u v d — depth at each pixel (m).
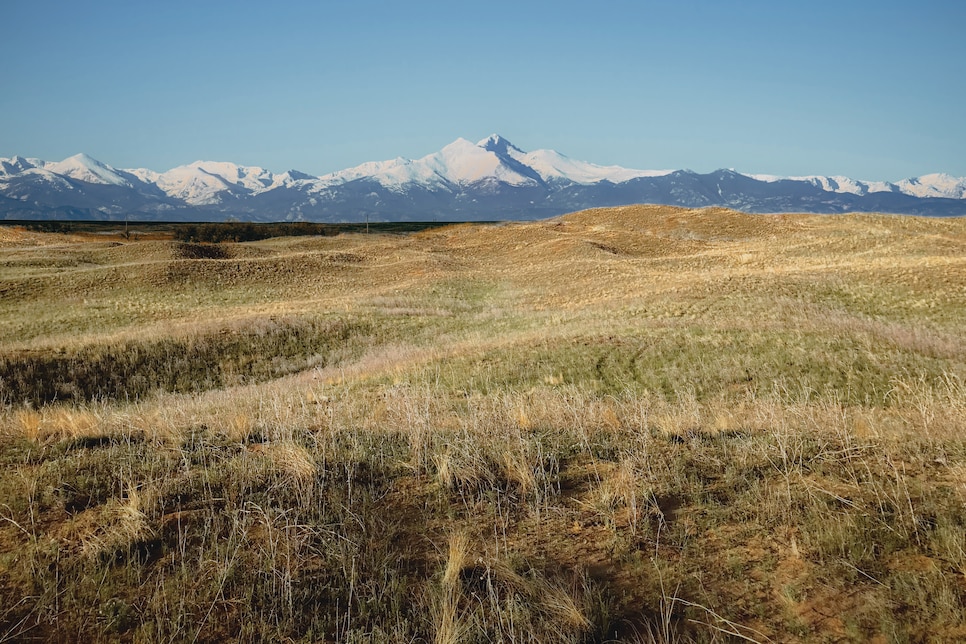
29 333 30.98
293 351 26.23
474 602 3.85
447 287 46.00
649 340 19.72
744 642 3.46
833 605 3.71
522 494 5.32
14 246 71.38
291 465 5.59
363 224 140.00
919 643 3.34
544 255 58.66
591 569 4.20
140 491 5.11
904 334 18.52
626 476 5.45
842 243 46.31
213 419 8.25
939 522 4.38
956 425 6.72
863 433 6.62
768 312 24.80
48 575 4.00
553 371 17.45
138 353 22.97
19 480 5.33
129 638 3.55
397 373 18.05
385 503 5.16
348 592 3.94
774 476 5.54
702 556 4.30
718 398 14.05
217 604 3.84
